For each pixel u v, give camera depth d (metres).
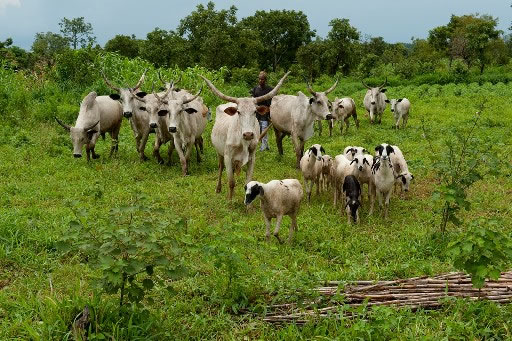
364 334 4.52
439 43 62.12
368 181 8.93
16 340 4.45
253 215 8.61
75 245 4.50
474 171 7.21
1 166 10.81
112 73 20.88
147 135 12.23
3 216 7.35
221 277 5.64
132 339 4.42
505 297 5.13
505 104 24.03
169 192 9.73
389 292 5.36
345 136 16.58
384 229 7.91
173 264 4.62
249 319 4.99
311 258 6.72
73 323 4.38
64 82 20.69
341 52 60.84
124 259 4.45
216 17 60.31
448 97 27.58
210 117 15.73
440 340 4.43
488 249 4.78
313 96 12.14
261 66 72.62
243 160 9.30
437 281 5.50
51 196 9.11
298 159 12.29
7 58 23.70
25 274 6.04
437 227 7.90
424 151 13.55
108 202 8.84
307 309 5.14
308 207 9.16
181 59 57.41
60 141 13.35
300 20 71.38
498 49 53.56
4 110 15.91
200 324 4.88
